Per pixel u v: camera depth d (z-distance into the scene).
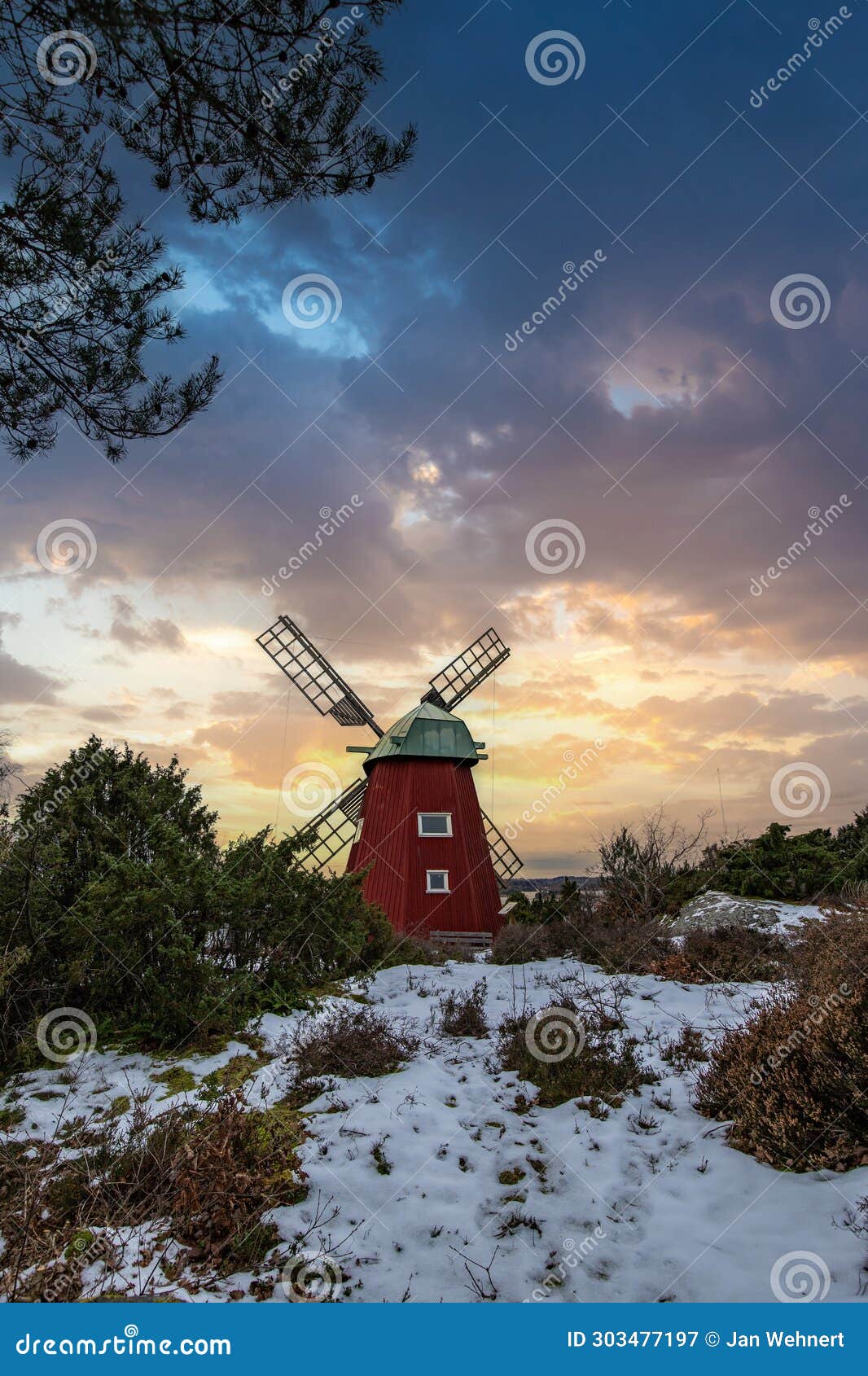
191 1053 9.05
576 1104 7.79
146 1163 6.12
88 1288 4.85
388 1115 7.50
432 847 27.02
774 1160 6.39
